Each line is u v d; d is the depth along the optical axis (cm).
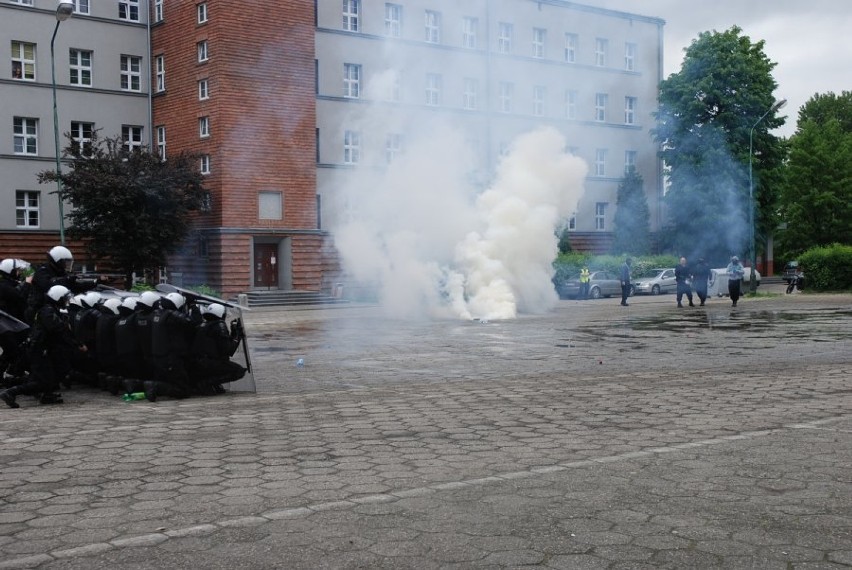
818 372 1223
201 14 3522
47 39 3666
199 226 3556
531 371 1298
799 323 2214
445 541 471
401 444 739
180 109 3700
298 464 664
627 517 513
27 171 3622
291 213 3612
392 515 521
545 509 530
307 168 3641
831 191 6256
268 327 2336
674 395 1015
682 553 449
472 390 1084
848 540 468
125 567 436
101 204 3133
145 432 806
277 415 904
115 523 513
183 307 1064
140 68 3903
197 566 435
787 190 6228
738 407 918
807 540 468
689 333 1955
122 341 1045
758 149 4072
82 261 3738
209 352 1048
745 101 3919
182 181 3244
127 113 3853
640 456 677
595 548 458
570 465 646
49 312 994
